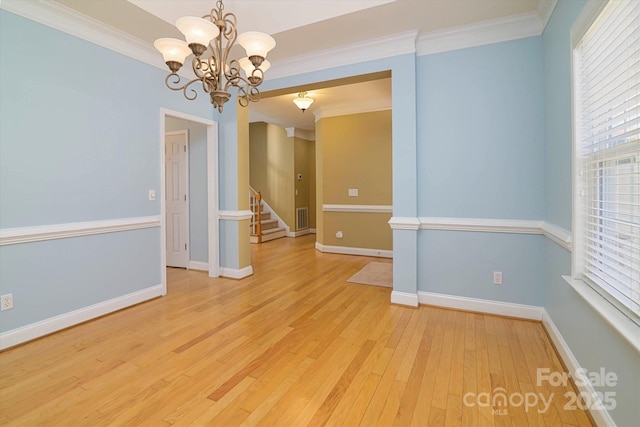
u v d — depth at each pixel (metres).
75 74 2.62
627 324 1.21
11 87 2.24
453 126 2.91
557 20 2.16
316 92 4.90
